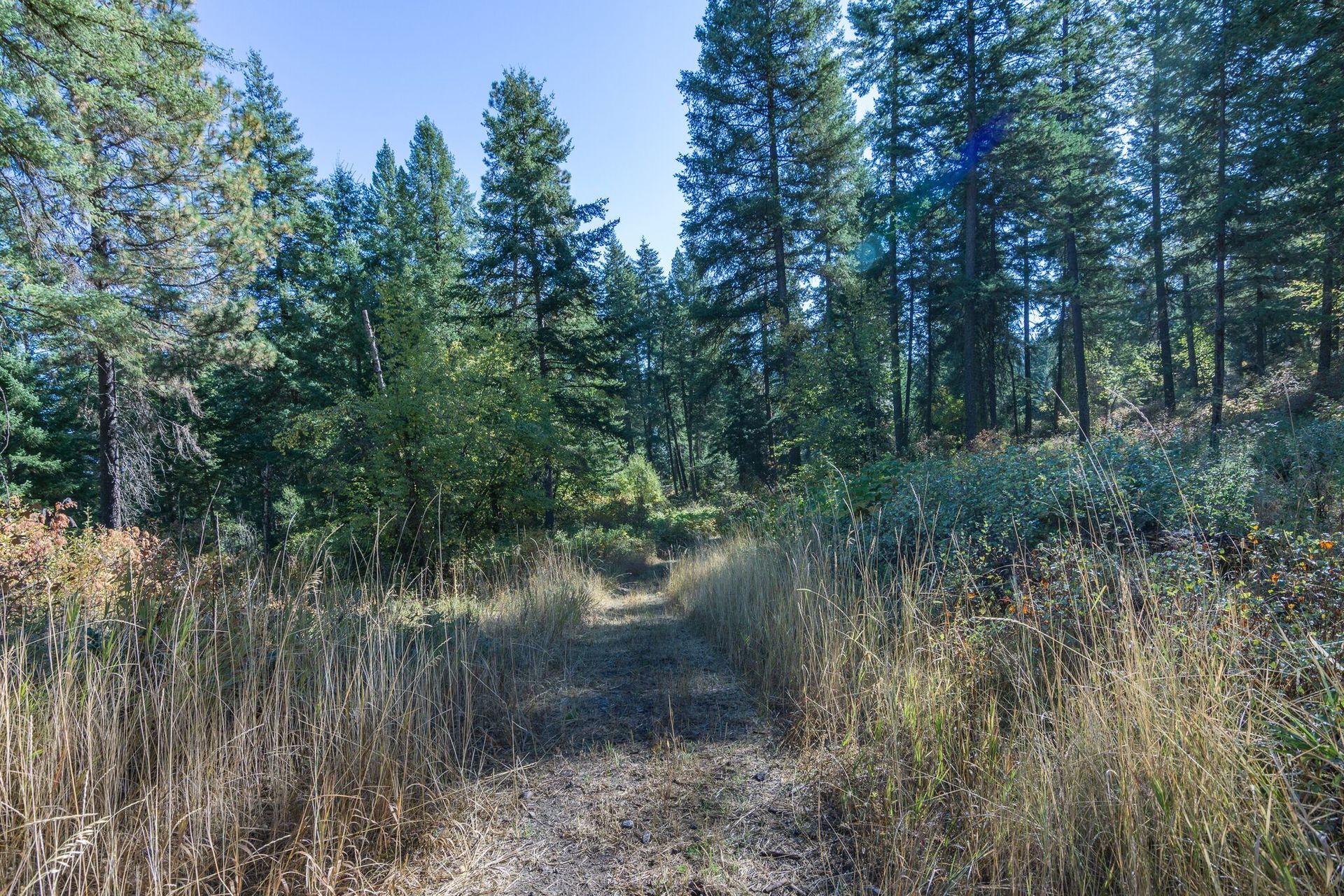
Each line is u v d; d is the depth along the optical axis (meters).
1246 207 13.17
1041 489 4.33
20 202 6.68
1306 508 3.85
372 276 18.09
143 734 2.36
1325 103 10.56
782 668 3.96
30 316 7.44
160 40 7.51
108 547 6.57
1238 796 1.62
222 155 9.22
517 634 5.28
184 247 9.05
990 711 2.47
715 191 16.08
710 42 15.60
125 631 2.64
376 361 11.77
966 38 15.45
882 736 2.71
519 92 15.48
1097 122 18.52
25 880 1.85
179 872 2.03
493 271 15.48
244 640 2.97
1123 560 2.99
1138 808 1.72
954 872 1.88
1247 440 7.09
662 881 2.10
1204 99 14.07
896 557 4.54
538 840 2.41
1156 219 17.94
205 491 17.64
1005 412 26.00
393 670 3.13
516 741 3.32
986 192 18.03
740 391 18.22
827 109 15.24
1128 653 2.14
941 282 20.12
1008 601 3.34
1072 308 19.33
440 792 2.65
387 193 26.48
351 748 2.63
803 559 4.57
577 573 8.35
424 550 8.92
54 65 6.39
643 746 3.20
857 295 14.53
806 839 2.28
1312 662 1.90
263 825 2.35
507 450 10.77
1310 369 15.64
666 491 32.12
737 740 3.18
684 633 5.70
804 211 15.76
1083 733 2.04
